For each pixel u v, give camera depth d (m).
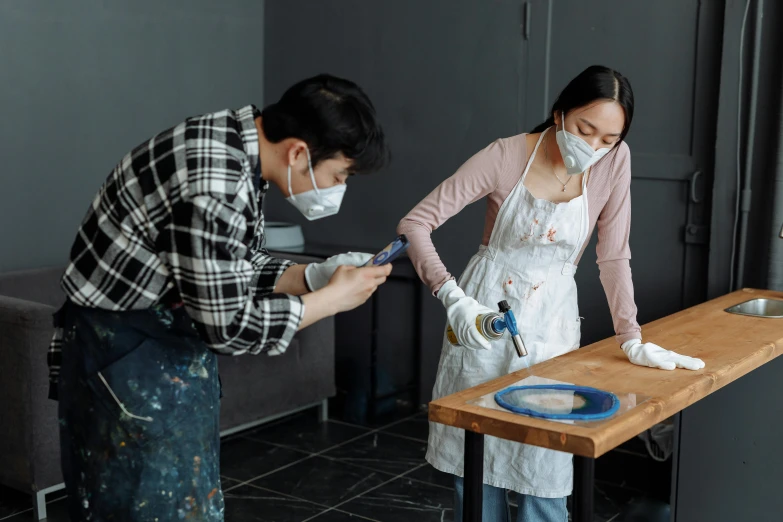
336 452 3.53
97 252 1.51
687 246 3.33
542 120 3.61
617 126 1.94
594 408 1.61
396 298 4.11
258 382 3.54
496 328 1.86
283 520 2.90
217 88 4.19
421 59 3.91
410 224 2.10
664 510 3.05
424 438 3.70
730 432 2.49
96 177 3.75
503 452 2.16
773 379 2.41
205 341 1.46
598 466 3.35
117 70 3.77
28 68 3.47
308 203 1.54
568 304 2.20
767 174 3.12
